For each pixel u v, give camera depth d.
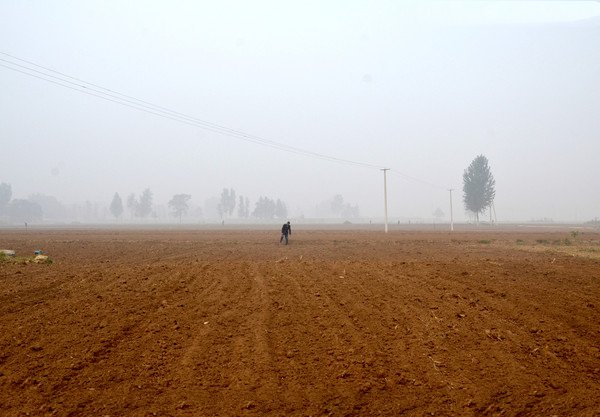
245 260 21.95
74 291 12.48
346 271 16.41
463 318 10.19
